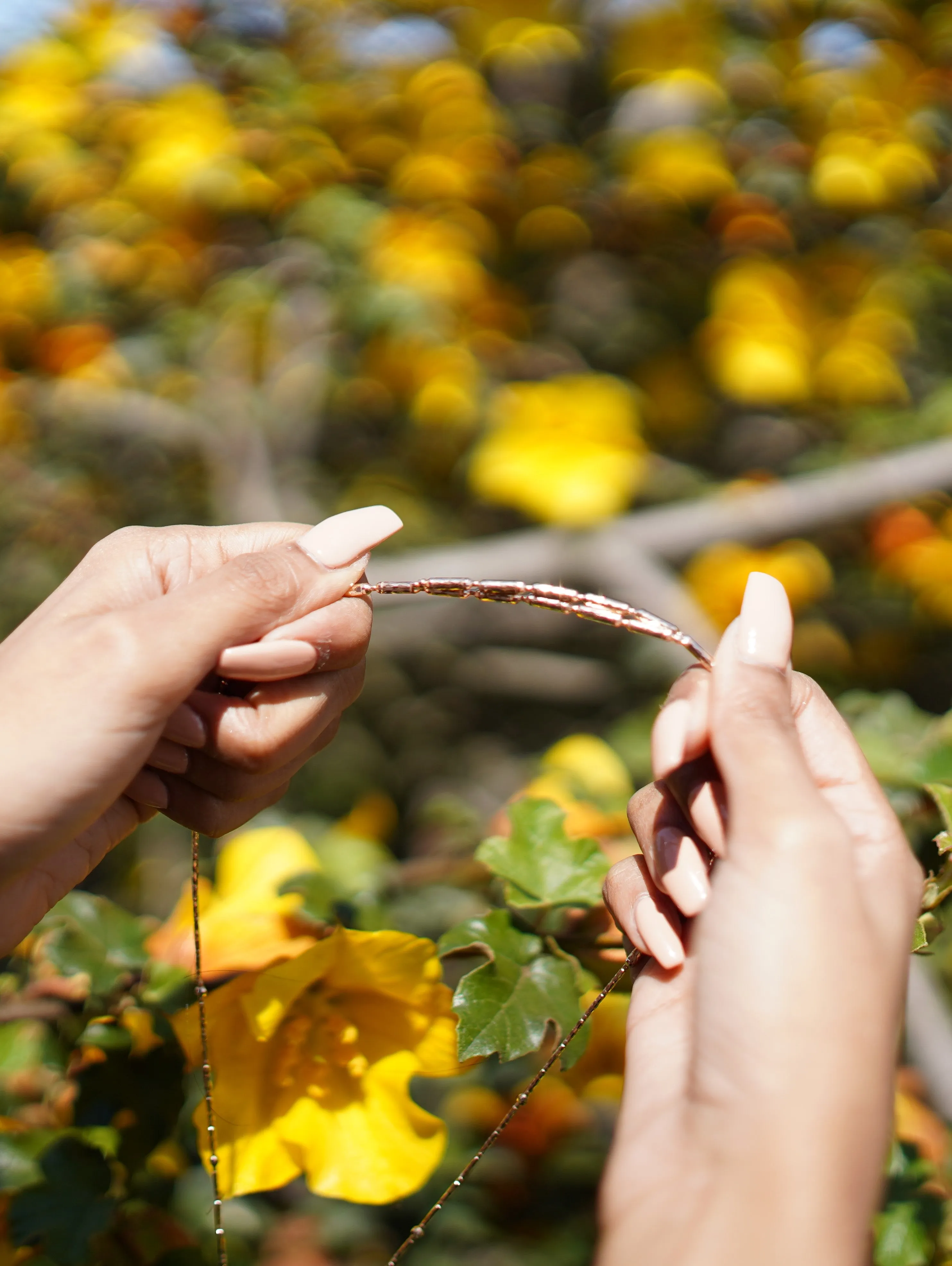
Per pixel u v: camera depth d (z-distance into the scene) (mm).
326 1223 812
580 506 889
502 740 1506
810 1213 365
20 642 458
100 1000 502
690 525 1044
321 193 1002
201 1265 510
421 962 480
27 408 1212
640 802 436
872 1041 376
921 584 1128
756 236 1048
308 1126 479
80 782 432
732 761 397
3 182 1071
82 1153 494
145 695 433
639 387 1122
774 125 1019
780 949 381
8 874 433
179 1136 519
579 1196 776
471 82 1014
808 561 1119
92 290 1127
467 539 1283
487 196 1044
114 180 1076
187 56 1044
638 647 1113
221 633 437
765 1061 375
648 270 1070
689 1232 370
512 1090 787
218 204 1007
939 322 1180
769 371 1001
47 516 1361
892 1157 509
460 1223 763
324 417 1324
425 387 1056
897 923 396
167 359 1199
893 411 1147
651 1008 416
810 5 996
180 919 524
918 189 1055
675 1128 388
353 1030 489
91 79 1064
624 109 1021
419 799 1388
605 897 444
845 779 417
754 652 407
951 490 1020
